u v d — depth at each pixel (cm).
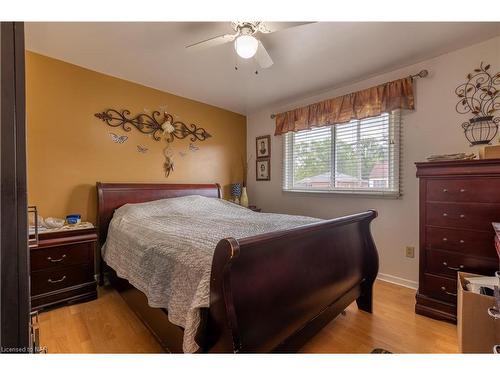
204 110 374
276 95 339
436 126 238
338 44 214
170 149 337
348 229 192
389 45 216
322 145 332
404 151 260
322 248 163
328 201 324
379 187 279
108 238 250
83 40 211
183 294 126
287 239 130
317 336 174
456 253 188
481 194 177
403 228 262
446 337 173
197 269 122
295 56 235
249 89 319
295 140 365
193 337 112
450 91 229
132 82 300
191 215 268
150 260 160
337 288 173
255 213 294
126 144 297
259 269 122
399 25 186
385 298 232
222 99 357
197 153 367
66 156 255
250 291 116
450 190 190
